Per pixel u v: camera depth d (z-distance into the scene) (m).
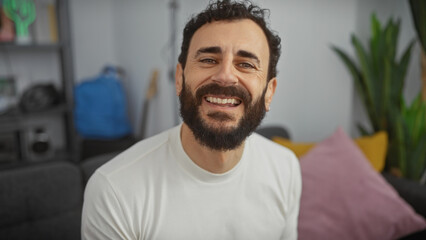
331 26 1.98
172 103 2.57
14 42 2.38
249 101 0.72
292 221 0.94
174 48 2.43
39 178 0.92
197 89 0.71
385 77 1.77
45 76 2.89
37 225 0.90
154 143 0.82
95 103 2.76
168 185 0.76
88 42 3.19
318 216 1.28
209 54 0.70
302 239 1.26
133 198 0.73
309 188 1.33
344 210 1.28
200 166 0.77
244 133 0.73
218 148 0.71
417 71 2.17
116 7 3.21
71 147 2.77
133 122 3.22
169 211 0.75
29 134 2.61
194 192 0.77
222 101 0.71
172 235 0.75
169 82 2.57
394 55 1.84
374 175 1.39
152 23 2.68
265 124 1.91
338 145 1.47
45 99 2.60
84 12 3.12
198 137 0.71
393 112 1.76
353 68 1.91
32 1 2.50
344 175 1.36
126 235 0.72
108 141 2.73
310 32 1.96
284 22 1.85
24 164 2.56
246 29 0.72
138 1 2.82
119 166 0.76
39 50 2.82
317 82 2.02
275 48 0.81
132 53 3.06
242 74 0.72
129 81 3.19
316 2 1.92
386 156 1.86
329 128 2.09
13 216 0.87
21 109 2.57
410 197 1.44
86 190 0.75
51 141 2.74
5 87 2.59
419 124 1.70
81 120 2.80
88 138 2.85
